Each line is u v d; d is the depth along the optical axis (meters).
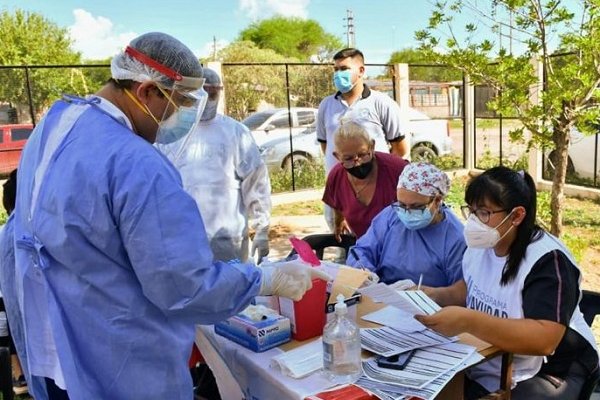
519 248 2.15
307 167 10.65
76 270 1.60
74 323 1.65
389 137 4.71
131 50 1.70
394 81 10.81
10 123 9.89
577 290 2.10
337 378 1.80
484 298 2.30
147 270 1.56
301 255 2.20
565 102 5.12
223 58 20.53
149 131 1.81
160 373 1.70
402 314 2.30
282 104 11.47
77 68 8.73
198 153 3.47
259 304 2.27
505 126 11.06
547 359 2.30
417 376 1.81
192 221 1.62
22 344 1.96
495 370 2.26
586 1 4.91
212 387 2.66
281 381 1.81
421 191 2.69
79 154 1.60
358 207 3.53
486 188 2.13
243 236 3.75
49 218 1.61
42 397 1.86
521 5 4.97
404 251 2.93
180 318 1.69
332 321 1.86
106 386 1.68
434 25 5.46
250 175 3.70
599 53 4.89
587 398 2.30
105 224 1.56
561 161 5.39
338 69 4.54
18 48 23.89
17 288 1.84
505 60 5.30
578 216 7.94
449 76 11.81
